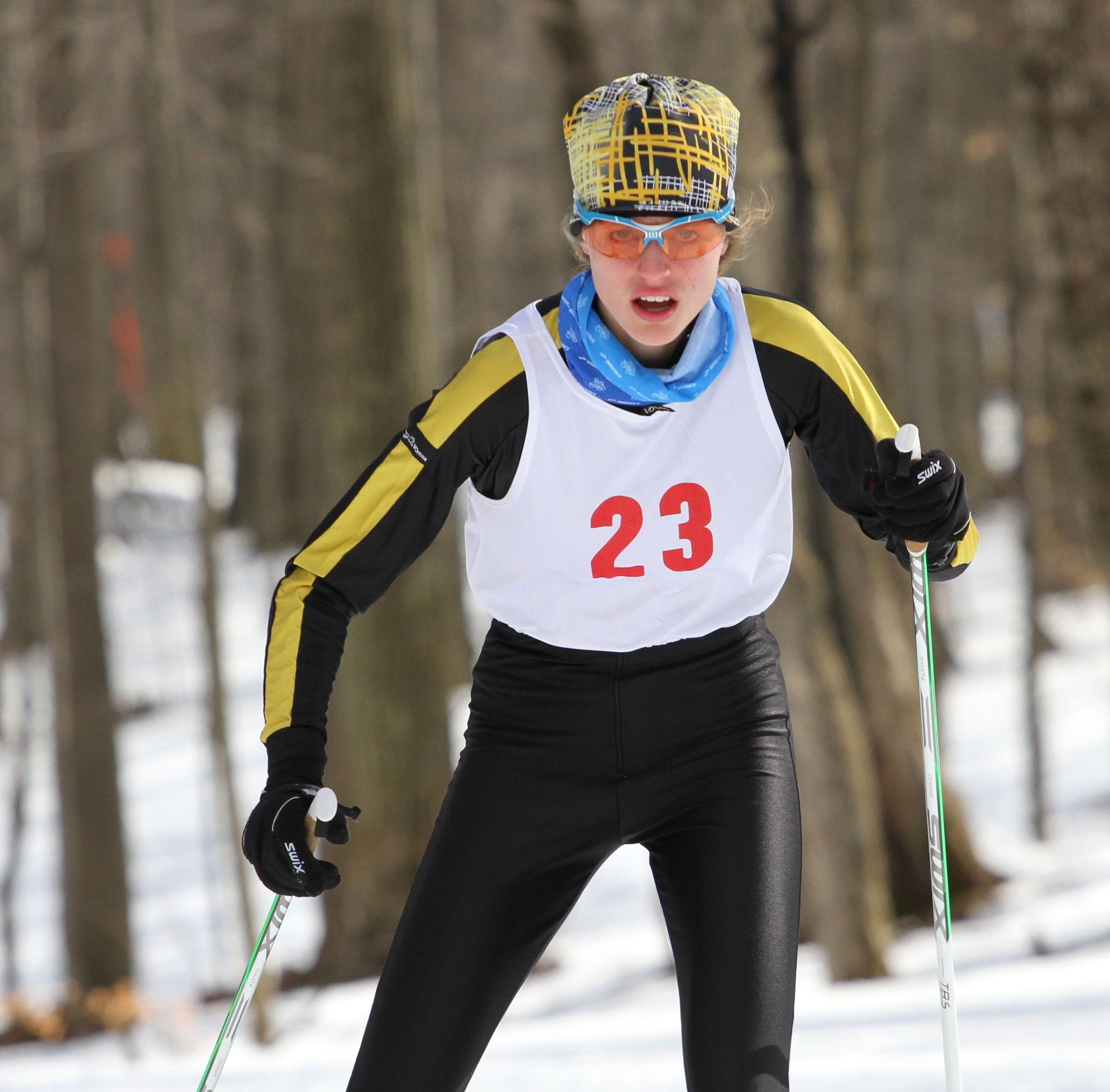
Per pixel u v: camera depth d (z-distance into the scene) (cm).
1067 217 2398
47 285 4150
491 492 746
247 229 5291
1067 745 5684
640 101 683
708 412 726
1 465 5116
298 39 3844
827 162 3634
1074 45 2362
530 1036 2138
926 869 3756
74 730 4103
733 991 686
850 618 3694
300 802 717
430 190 3478
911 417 7794
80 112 3997
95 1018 3638
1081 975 2362
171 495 8862
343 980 3438
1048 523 7075
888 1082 1384
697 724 757
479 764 769
